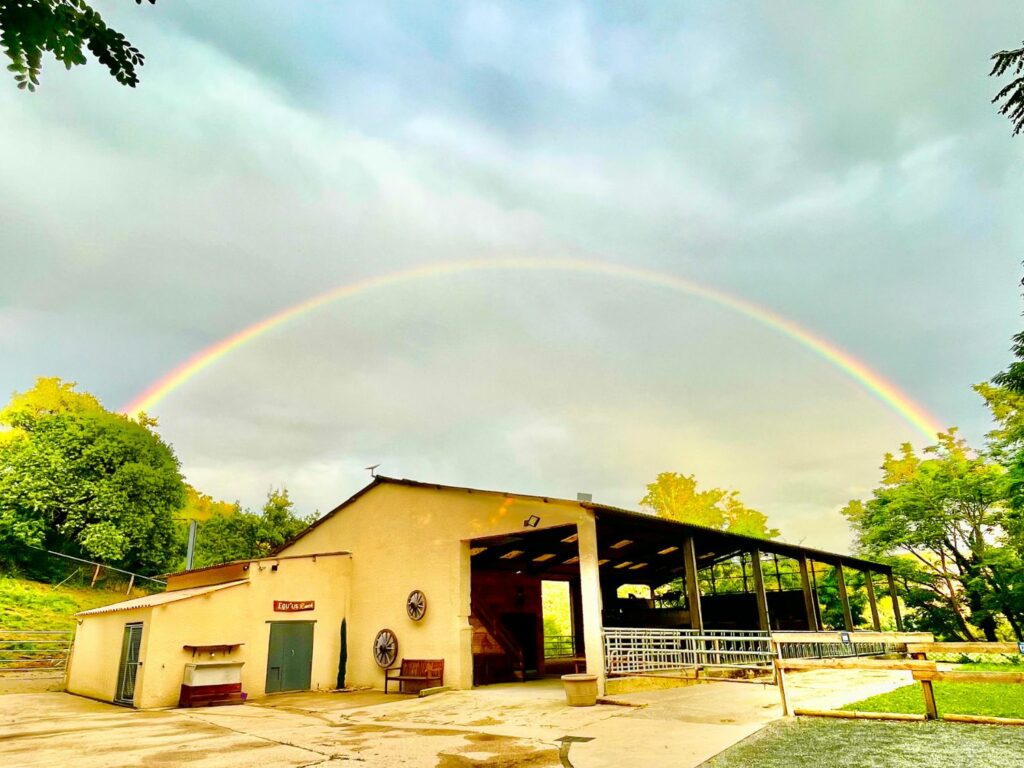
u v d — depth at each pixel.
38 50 3.05
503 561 18.62
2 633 20.03
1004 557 23.41
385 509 17.28
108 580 29.73
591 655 11.95
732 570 36.34
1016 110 6.27
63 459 28.12
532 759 7.00
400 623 16.03
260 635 15.09
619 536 16.66
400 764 6.96
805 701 9.62
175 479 32.12
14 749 8.15
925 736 6.59
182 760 7.36
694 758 6.39
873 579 28.16
